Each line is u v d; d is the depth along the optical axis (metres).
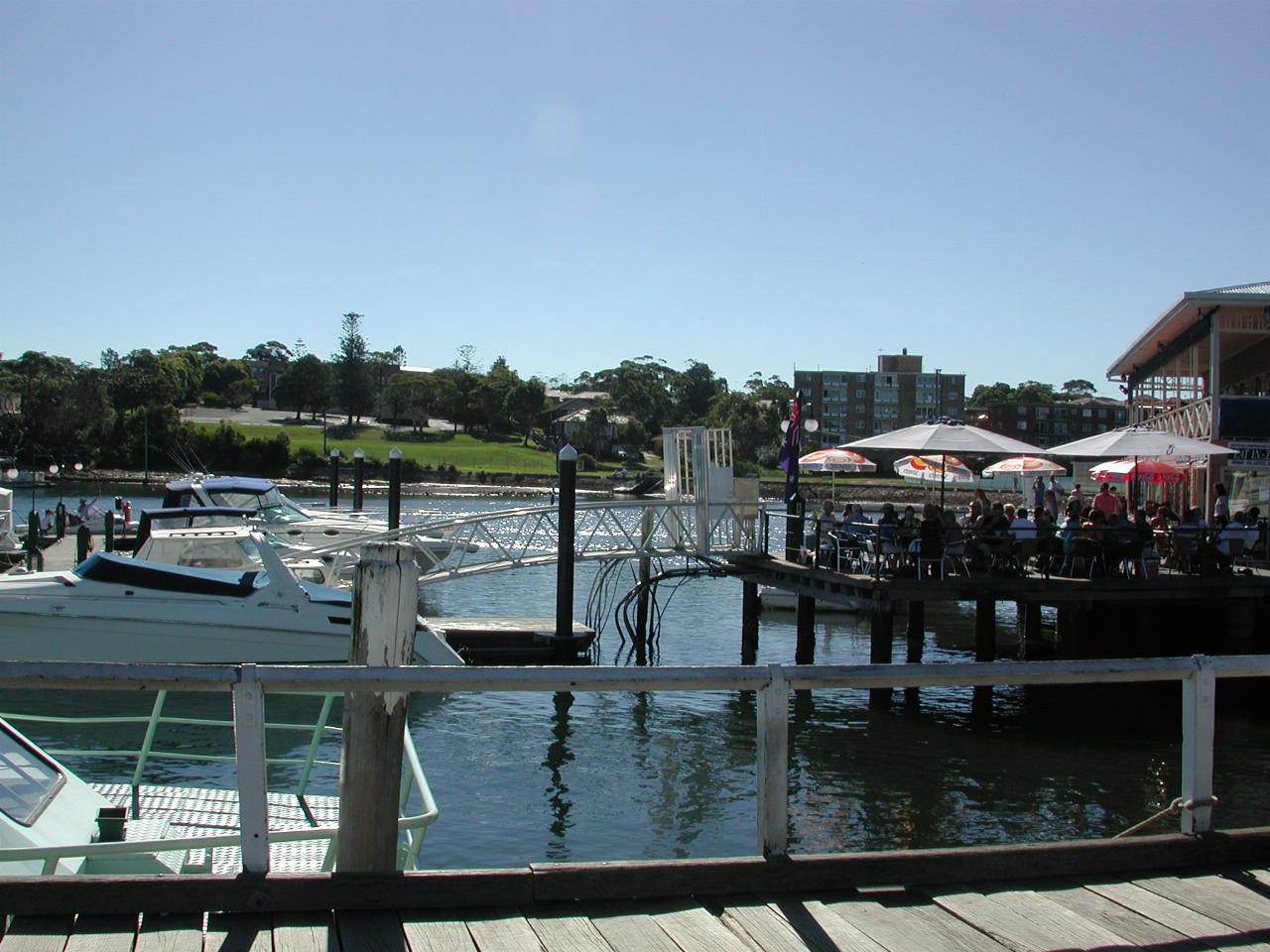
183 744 14.91
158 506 62.91
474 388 160.38
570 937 4.32
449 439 151.50
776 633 27.31
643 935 4.37
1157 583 19.92
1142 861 5.31
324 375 161.75
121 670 4.15
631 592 24.73
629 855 11.78
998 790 14.17
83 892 4.27
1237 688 20.45
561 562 22.17
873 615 19.02
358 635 4.69
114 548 31.55
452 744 16.08
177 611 17.95
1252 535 20.91
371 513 49.88
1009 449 21.41
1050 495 27.84
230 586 18.23
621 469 126.38
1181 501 29.31
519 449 143.62
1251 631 20.33
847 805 13.54
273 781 13.11
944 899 4.88
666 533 24.91
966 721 17.91
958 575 20.23
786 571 22.20
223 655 18.09
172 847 5.42
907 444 21.62
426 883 4.52
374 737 4.57
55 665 4.07
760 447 129.50
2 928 4.16
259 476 109.31
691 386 196.12
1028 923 4.64
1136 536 20.41
